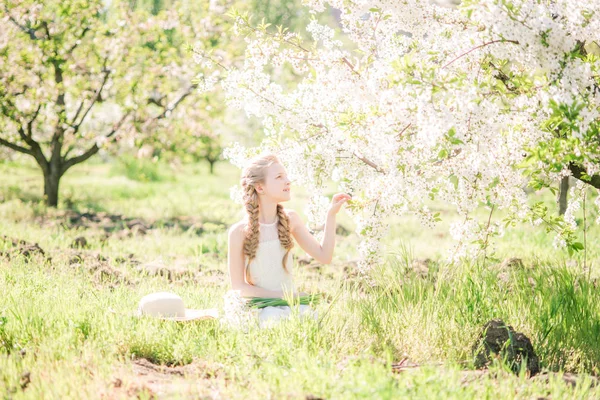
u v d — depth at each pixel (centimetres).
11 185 2258
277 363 435
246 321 506
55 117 1656
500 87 512
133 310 585
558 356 511
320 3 581
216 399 384
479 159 509
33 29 1656
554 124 470
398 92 483
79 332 503
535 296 615
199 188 2762
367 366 400
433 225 572
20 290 626
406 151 536
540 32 455
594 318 552
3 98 1573
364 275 608
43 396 384
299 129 586
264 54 593
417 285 632
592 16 470
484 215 1484
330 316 532
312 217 591
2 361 430
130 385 404
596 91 508
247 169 542
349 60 580
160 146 1802
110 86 1738
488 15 459
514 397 394
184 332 512
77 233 1262
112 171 3288
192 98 1752
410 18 543
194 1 1723
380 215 577
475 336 505
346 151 583
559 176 559
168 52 1712
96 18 1688
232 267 539
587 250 966
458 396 379
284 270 550
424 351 493
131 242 1167
